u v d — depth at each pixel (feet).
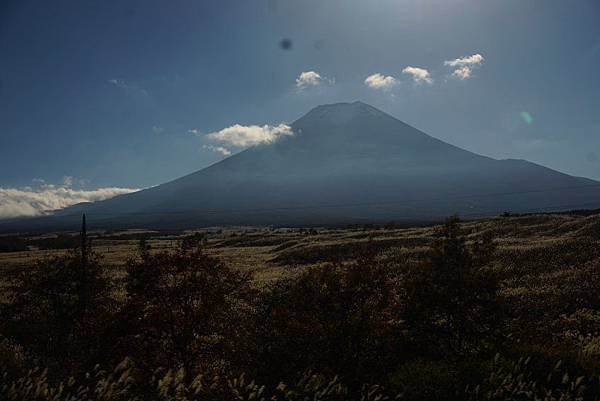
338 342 55.36
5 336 68.23
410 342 56.49
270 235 360.07
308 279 58.34
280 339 59.21
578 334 82.28
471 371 47.62
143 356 55.11
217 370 56.08
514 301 103.55
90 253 76.74
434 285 56.80
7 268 170.40
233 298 106.73
